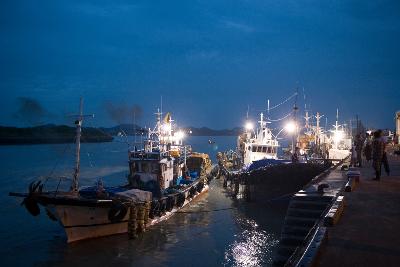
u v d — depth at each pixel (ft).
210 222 84.74
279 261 38.14
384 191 44.42
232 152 196.54
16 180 156.35
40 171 192.95
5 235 74.64
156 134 108.37
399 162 82.99
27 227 81.00
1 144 478.18
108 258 61.05
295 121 128.77
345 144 161.48
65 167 216.13
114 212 68.18
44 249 65.62
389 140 157.69
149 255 62.44
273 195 102.94
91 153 357.00
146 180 88.79
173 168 105.60
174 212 91.30
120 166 224.94
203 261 59.82
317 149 152.87
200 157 145.28
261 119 135.74
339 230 28.32
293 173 100.07
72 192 67.92
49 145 500.74
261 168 104.12
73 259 60.70
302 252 24.68
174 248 66.03
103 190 69.46
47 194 66.33
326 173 67.00
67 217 64.95
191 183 108.47
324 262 21.99
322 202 40.81
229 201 110.22
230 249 65.62
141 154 90.07
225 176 138.82
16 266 58.13
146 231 75.25
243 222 84.84
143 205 73.10
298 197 41.83
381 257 22.75
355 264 21.68
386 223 30.17
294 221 39.68
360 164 75.92
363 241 25.73
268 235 74.33
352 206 36.29
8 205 103.40
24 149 403.54
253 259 60.59
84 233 67.67
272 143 131.54
